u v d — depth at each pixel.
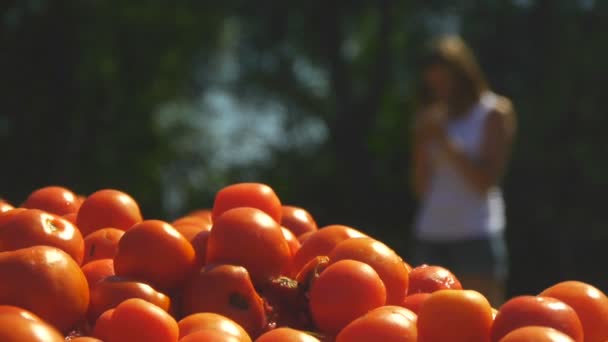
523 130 16.19
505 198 15.86
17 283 1.38
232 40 21.03
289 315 1.60
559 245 15.12
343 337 1.43
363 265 1.55
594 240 15.07
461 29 18.95
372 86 18.94
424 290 1.73
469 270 4.12
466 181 4.11
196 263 1.62
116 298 1.48
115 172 17.80
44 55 16.25
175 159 20.81
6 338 1.19
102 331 1.39
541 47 17.53
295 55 21.25
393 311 1.47
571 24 17.52
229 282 1.54
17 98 16.27
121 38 17.80
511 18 18.12
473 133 4.19
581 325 1.47
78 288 1.42
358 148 18.69
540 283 15.03
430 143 4.25
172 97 19.45
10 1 15.86
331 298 1.52
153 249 1.55
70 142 16.55
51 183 16.30
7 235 1.57
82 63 16.47
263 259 1.60
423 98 4.89
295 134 22.12
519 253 15.52
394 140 19.11
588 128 16.27
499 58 18.14
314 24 19.45
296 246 1.77
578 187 15.88
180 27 18.73
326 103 20.92
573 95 16.36
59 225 1.62
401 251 16.03
